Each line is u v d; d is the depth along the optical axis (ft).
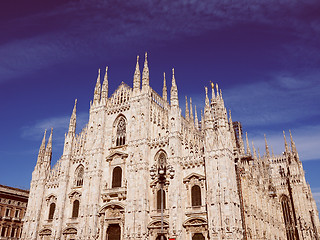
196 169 202.59
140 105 235.61
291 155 362.94
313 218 345.92
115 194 222.07
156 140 222.69
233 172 197.77
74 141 264.31
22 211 285.64
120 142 241.14
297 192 344.69
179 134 215.72
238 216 186.91
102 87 265.34
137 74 249.96
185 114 322.96
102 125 249.55
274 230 304.71
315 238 335.67
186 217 193.47
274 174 373.40
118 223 212.84
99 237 216.33
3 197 267.80
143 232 197.06
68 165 252.21
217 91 215.51
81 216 224.53
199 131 328.08
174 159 205.46
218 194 184.55
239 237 179.63
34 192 258.98
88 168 239.50
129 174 217.97
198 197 195.83
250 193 254.68
